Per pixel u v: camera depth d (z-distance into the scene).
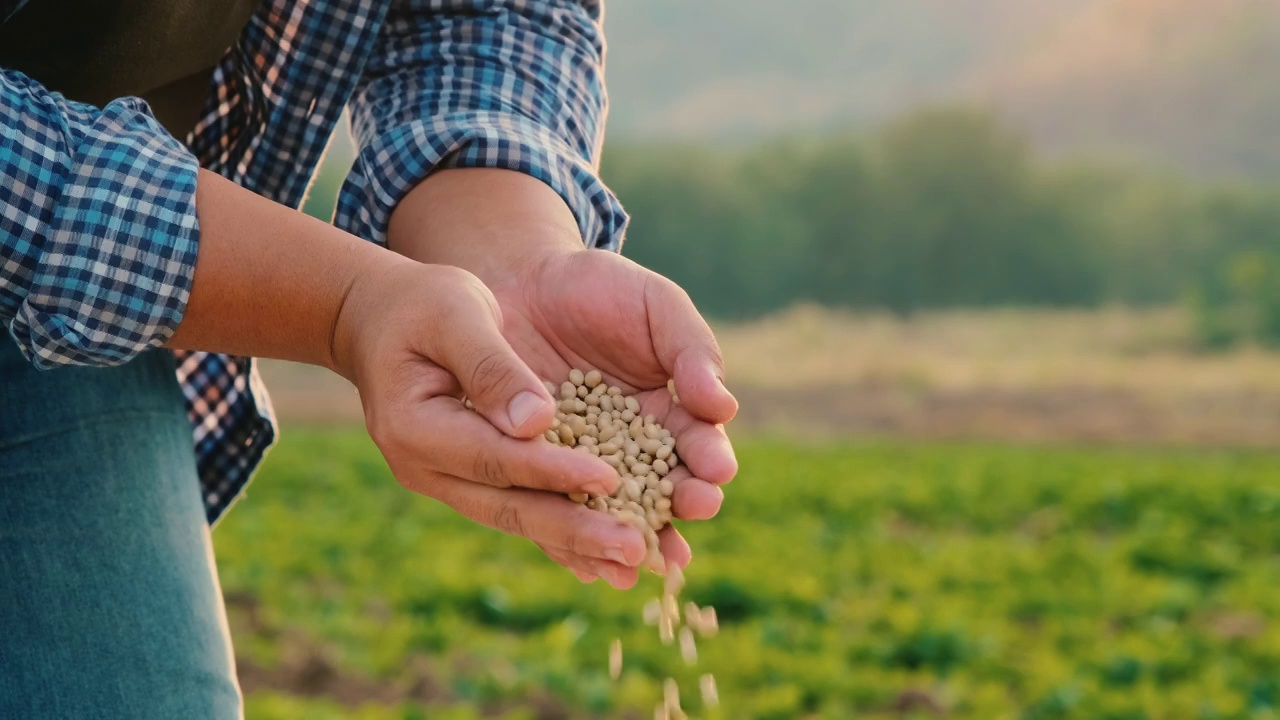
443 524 11.38
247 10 1.88
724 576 8.52
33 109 1.46
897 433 21.80
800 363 31.70
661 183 58.91
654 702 6.27
